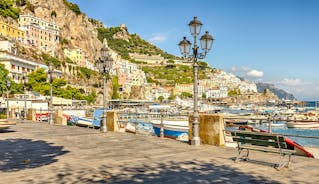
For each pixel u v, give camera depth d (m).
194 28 13.98
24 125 28.47
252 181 7.75
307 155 13.98
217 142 13.85
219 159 10.75
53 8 193.25
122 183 7.56
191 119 15.16
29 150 13.05
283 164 9.37
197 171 8.88
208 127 14.23
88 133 20.27
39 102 65.69
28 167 9.51
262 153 11.91
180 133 27.05
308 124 46.84
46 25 172.38
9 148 13.63
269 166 9.53
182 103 126.44
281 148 9.23
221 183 7.55
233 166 9.56
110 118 21.83
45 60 149.12
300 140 42.12
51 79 33.12
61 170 9.05
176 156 11.40
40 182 7.66
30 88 95.94
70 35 199.75
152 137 17.84
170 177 8.16
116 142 15.55
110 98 179.88
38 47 161.12
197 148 13.30
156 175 8.40
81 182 7.64
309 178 8.05
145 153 12.12
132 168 9.30
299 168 9.23
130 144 14.76
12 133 20.48
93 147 13.85
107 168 9.31
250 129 21.53
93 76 174.50
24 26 158.12
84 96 134.00
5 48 123.00
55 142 15.69
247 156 10.37
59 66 155.00
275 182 7.65
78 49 187.88
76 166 9.62
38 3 187.25
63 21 195.38
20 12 169.12
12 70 103.62
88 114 62.56
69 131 21.84
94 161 10.48
